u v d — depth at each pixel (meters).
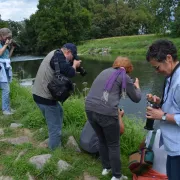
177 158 2.21
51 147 3.94
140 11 71.88
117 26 71.81
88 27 61.31
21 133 4.64
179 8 47.44
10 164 3.55
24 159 3.65
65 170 3.48
